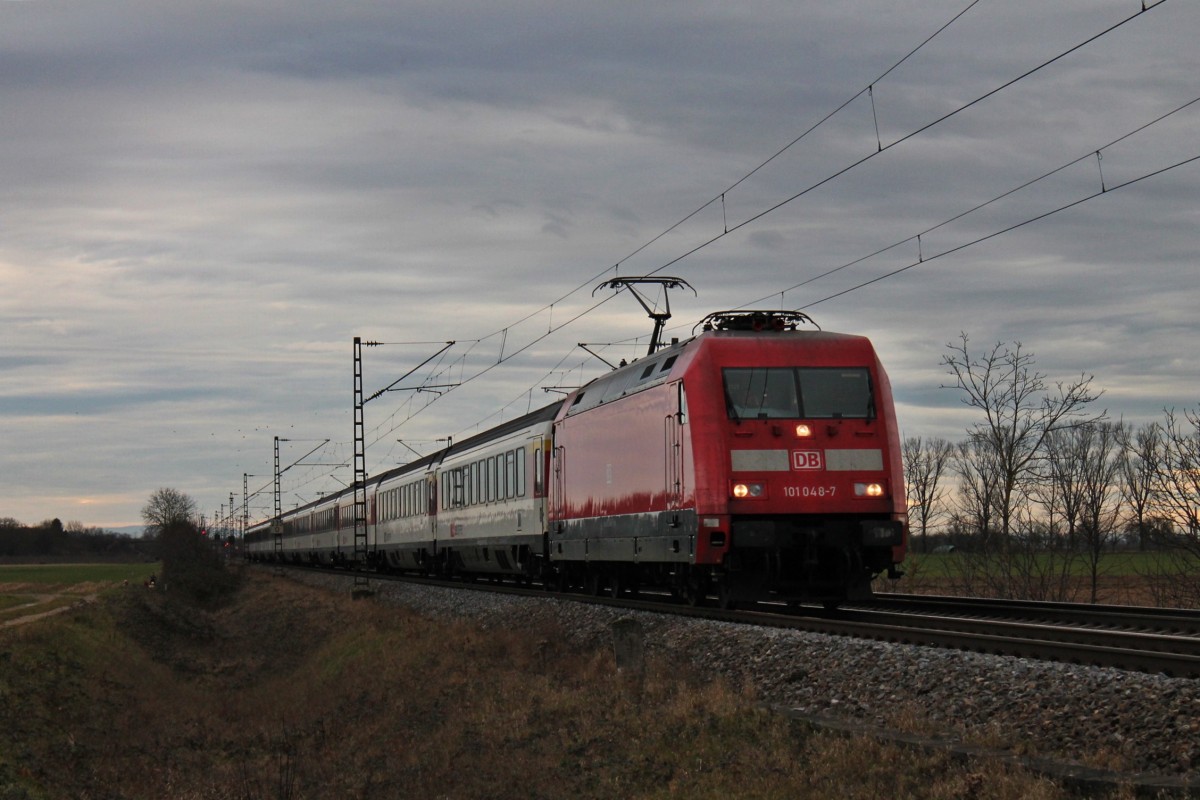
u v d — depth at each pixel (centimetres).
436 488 4500
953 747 1031
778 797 1031
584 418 2673
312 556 7931
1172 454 3247
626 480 2327
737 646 1692
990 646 1401
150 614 4216
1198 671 1122
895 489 1945
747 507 1898
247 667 3616
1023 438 3734
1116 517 3634
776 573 1962
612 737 1379
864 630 1634
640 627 1773
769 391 1944
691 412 1944
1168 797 830
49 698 2325
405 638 2830
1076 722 1036
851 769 1043
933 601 2270
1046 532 3803
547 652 2106
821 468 1923
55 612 3997
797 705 1370
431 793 1388
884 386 1984
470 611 3086
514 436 3419
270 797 1578
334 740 1936
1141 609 1878
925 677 1284
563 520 2825
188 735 2219
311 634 3884
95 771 1858
